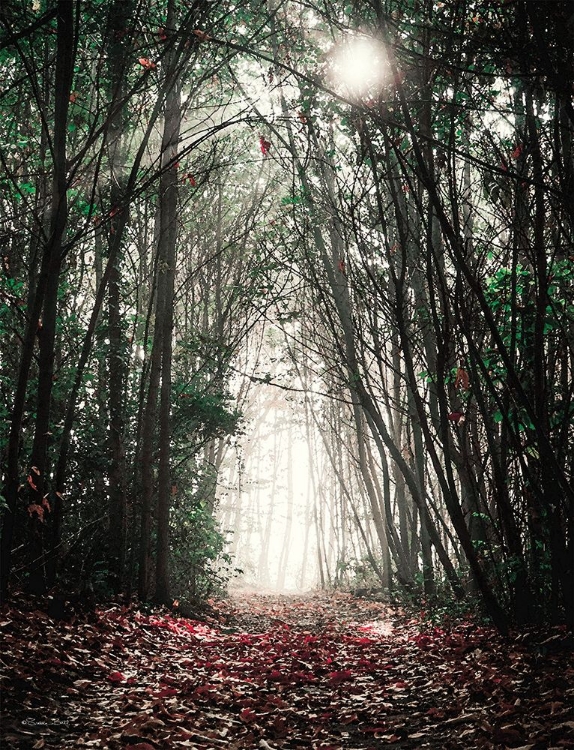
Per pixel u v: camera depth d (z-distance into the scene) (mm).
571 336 8930
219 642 10711
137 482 14586
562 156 7094
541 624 8211
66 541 12031
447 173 7336
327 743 5273
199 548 17438
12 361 12555
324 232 17031
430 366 11953
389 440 13500
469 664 7371
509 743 4609
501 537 8844
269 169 19672
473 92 8797
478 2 6801
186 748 4766
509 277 8445
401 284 7656
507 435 8680
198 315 21375
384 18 6777
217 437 16594
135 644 8812
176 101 13133
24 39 10445
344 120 10750
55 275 8695
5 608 7535
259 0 13148
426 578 16062
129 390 14820
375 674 8070
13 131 12430
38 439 8602
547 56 5801
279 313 16094
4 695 5266
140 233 15422
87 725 5133
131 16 9352
